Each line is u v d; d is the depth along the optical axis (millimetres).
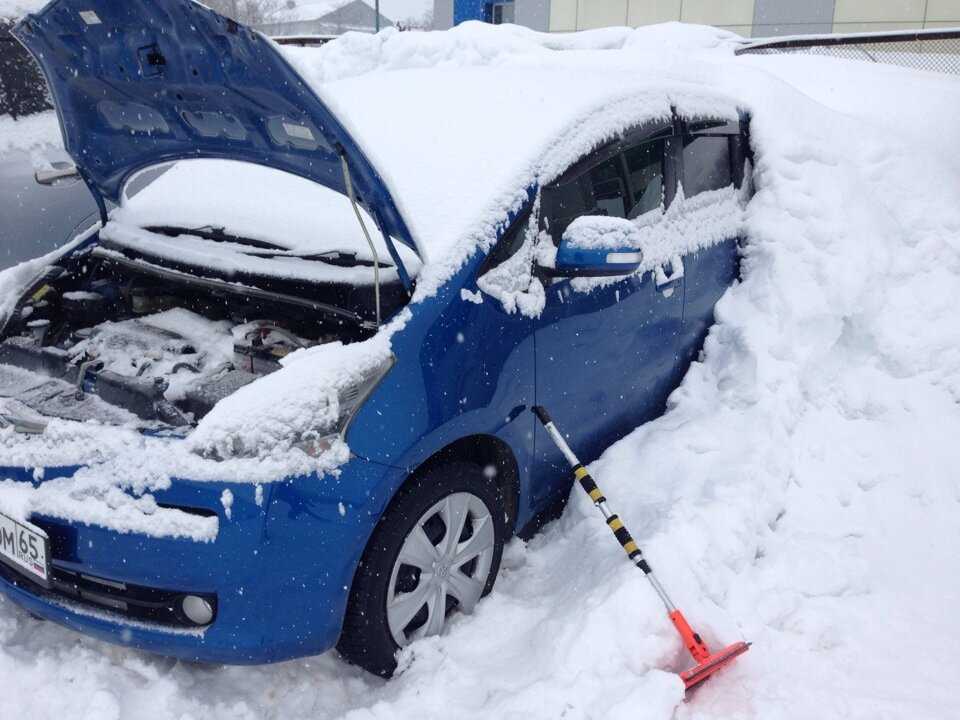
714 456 3109
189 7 1858
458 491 2389
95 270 3080
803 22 14930
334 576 2086
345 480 2064
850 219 3828
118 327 2787
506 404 2520
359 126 3092
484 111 2977
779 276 3645
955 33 9258
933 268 3816
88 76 2359
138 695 2232
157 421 2240
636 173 3115
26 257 4578
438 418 2260
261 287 2551
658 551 2611
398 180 2723
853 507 3186
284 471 1972
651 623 2412
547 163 2719
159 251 2838
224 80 2080
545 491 2873
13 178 4633
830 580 2811
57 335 2836
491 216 2514
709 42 9055
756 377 3396
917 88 5402
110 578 2041
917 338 3631
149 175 4695
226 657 2027
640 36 9031
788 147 3914
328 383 2090
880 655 2521
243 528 1942
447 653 2383
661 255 3195
